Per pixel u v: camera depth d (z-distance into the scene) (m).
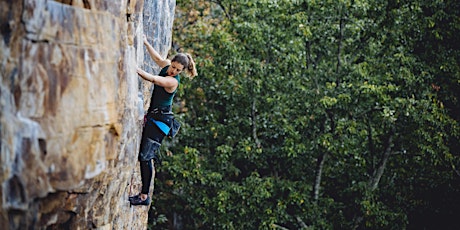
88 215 6.18
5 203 4.75
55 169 5.09
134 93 6.66
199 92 17.41
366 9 15.71
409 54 16.27
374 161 17.20
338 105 15.81
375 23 16.12
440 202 17.81
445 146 16.31
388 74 15.80
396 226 16.75
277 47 16.28
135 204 7.80
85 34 5.32
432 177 17.14
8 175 4.72
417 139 16.23
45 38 4.94
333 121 16.41
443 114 16.16
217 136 17.28
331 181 18.17
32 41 4.86
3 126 4.66
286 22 15.91
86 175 5.45
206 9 18.69
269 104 16.77
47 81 4.96
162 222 17.70
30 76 4.85
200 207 16.75
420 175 17.23
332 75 16.83
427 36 16.55
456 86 17.00
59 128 5.07
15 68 4.75
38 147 4.92
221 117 17.86
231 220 16.56
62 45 5.09
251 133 17.22
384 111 15.23
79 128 5.28
